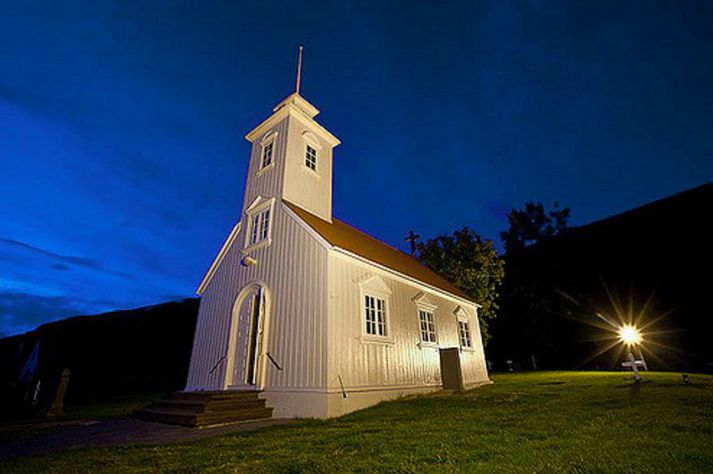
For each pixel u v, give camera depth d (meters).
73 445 6.07
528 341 27.09
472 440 4.78
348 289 9.80
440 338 13.73
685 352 20.06
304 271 9.88
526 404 8.07
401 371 10.88
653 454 3.76
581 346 24.58
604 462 3.58
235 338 11.09
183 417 7.79
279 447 5.00
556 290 26.64
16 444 6.26
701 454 3.67
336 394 8.27
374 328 10.44
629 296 23.25
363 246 13.14
